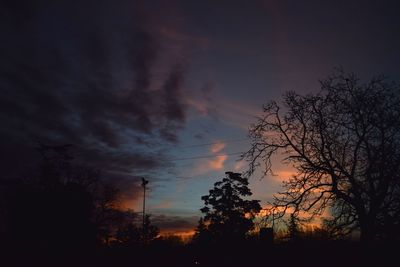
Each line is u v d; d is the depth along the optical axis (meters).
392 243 20.89
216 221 57.25
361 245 20.94
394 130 21.08
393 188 20.41
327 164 21.58
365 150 21.48
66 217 44.22
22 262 40.09
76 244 44.59
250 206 56.78
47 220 43.25
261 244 32.53
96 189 49.50
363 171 21.33
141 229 63.44
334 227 21.81
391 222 20.08
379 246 21.14
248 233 55.66
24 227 42.38
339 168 21.20
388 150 20.67
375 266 21.02
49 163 45.56
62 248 42.97
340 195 21.31
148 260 57.72
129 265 54.53
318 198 22.20
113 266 51.59
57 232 43.31
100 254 50.00
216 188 58.47
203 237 57.19
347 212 21.66
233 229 56.09
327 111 22.19
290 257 27.17
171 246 61.84
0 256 39.28
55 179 45.69
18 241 41.44
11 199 43.31
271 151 23.38
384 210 20.27
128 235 62.03
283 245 27.89
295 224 22.97
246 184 58.00
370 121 21.16
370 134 21.31
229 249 53.66
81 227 45.47
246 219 55.97
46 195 44.09
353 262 22.78
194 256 57.50
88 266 46.03
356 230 21.48
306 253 25.67
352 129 21.64
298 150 22.64
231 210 57.06
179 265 56.56
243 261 39.12
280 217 22.97
